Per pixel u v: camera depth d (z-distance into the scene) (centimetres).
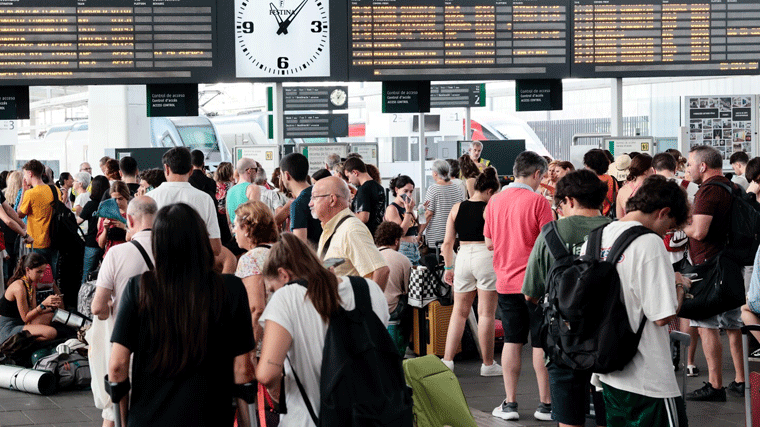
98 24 1109
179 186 582
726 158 1338
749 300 500
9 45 1098
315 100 1773
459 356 799
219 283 331
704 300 598
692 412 607
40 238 1011
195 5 1121
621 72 1194
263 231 464
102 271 468
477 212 682
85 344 741
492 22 1165
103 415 509
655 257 378
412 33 1156
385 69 1155
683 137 1324
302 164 638
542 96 1195
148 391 328
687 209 397
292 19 1138
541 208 573
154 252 328
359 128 2659
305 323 333
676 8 1195
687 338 471
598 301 380
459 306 713
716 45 1204
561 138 3133
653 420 383
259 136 2770
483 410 623
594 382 415
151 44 1116
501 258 589
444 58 1162
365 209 773
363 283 346
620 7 1185
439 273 796
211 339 327
